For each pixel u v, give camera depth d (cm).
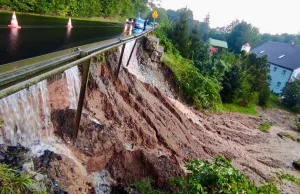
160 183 704
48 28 1148
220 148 1408
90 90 952
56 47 798
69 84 829
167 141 1089
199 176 518
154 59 1914
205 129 1619
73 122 709
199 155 1174
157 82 1841
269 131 2134
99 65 1121
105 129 764
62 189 515
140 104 1232
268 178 1256
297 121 2945
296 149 1848
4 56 596
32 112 634
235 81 2553
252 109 2738
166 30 2828
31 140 625
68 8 1702
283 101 3853
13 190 376
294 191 1219
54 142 661
